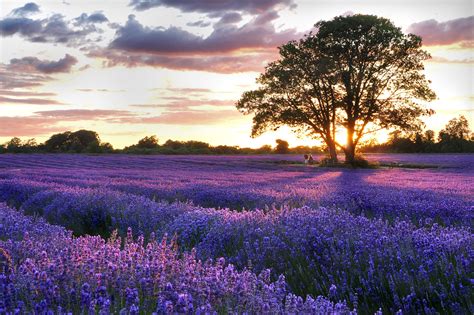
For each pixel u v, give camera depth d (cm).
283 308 372
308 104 4453
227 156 7206
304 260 586
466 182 2080
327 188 1638
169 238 756
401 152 10344
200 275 429
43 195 1289
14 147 8331
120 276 394
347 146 4447
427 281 468
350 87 4300
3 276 362
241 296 370
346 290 488
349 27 4175
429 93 4178
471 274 470
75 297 352
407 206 1062
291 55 4397
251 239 673
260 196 1324
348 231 660
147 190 1568
